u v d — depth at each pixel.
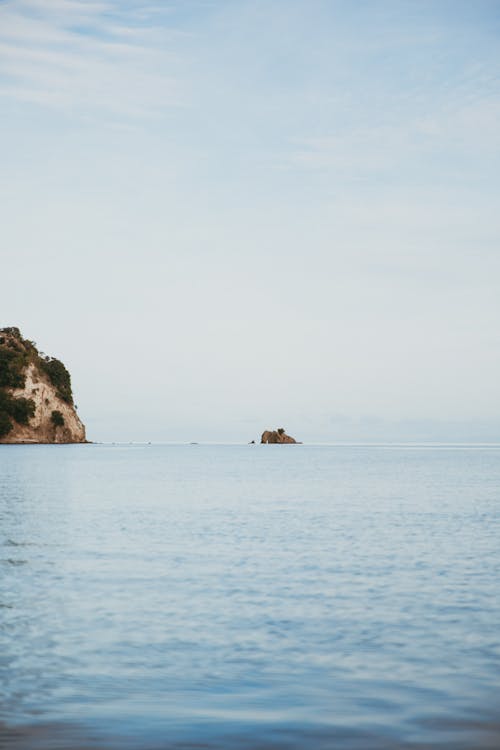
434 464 127.69
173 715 10.62
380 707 10.99
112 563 24.31
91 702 11.20
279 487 66.00
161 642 14.64
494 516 40.38
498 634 15.18
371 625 15.99
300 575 22.16
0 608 17.56
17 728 10.06
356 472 96.19
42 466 112.19
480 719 10.46
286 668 12.97
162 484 70.19
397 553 26.66
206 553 26.59
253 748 9.41
